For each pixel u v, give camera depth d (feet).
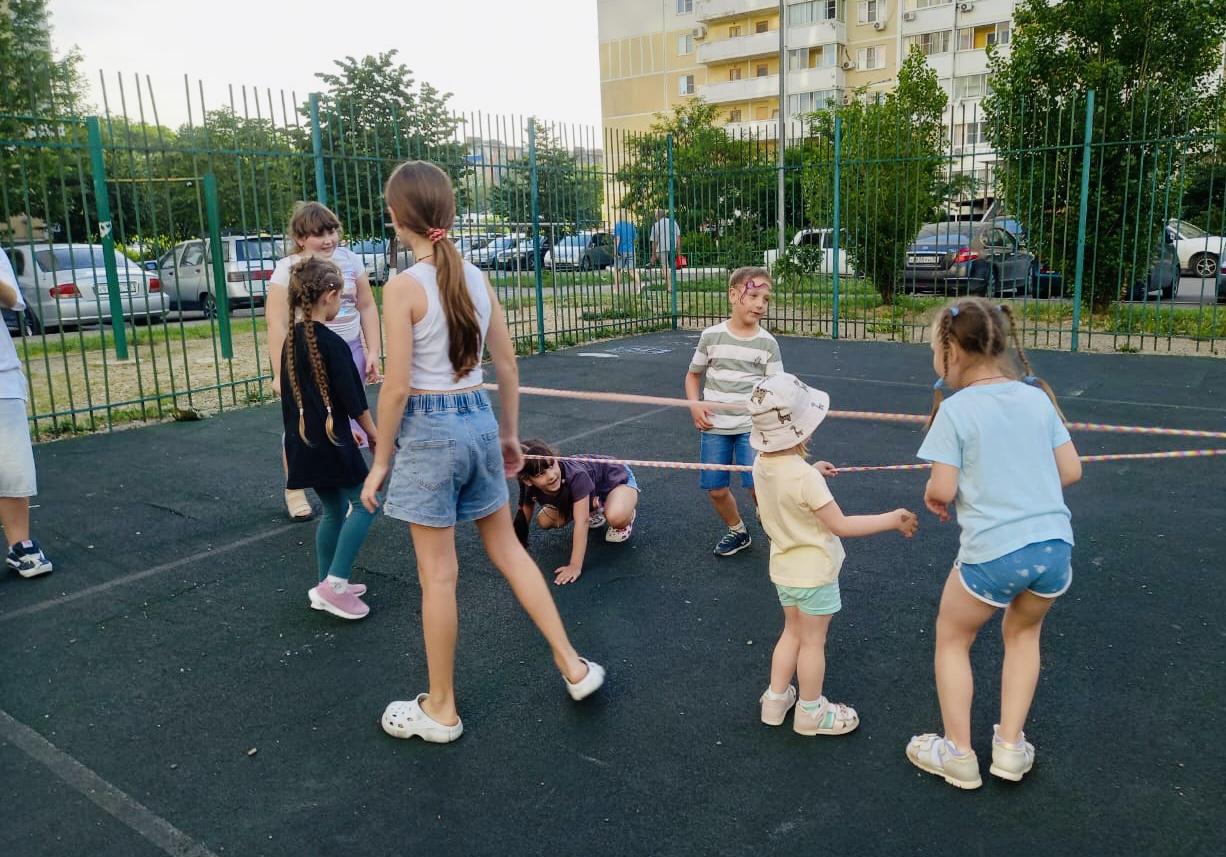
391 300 8.86
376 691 10.75
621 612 12.76
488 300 9.73
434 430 9.14
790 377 9.35
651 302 45.27
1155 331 34.73
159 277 25.41
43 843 8.08
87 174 39.17
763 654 11.47
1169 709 9.89
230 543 15.79
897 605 12.70
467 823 8.31
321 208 15.06
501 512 10.00
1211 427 22.57
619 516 14.92
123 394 29.84
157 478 19.77
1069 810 8.27
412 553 15.19
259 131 28.07
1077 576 13.52
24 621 12.73
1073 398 26.32
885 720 9.86
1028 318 42.68
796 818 8.27
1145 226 38.86
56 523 16.85
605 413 25.94
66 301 42.75
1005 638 8.89
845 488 18.16
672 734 9.72
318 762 9.32
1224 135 32.96
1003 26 150.51
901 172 44.88
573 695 10.19
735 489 18.29
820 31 163.63
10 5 46.29
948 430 8.34
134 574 14.42
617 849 7.91
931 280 49.03
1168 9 37.99
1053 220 36.42
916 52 50.19
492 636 12.13
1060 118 35.32
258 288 51.42
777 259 47.11
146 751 9.54
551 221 38.17
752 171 44.45
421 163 9.17
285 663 11.45
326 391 12.00
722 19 177.58
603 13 193.26
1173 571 13.58
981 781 8.71
